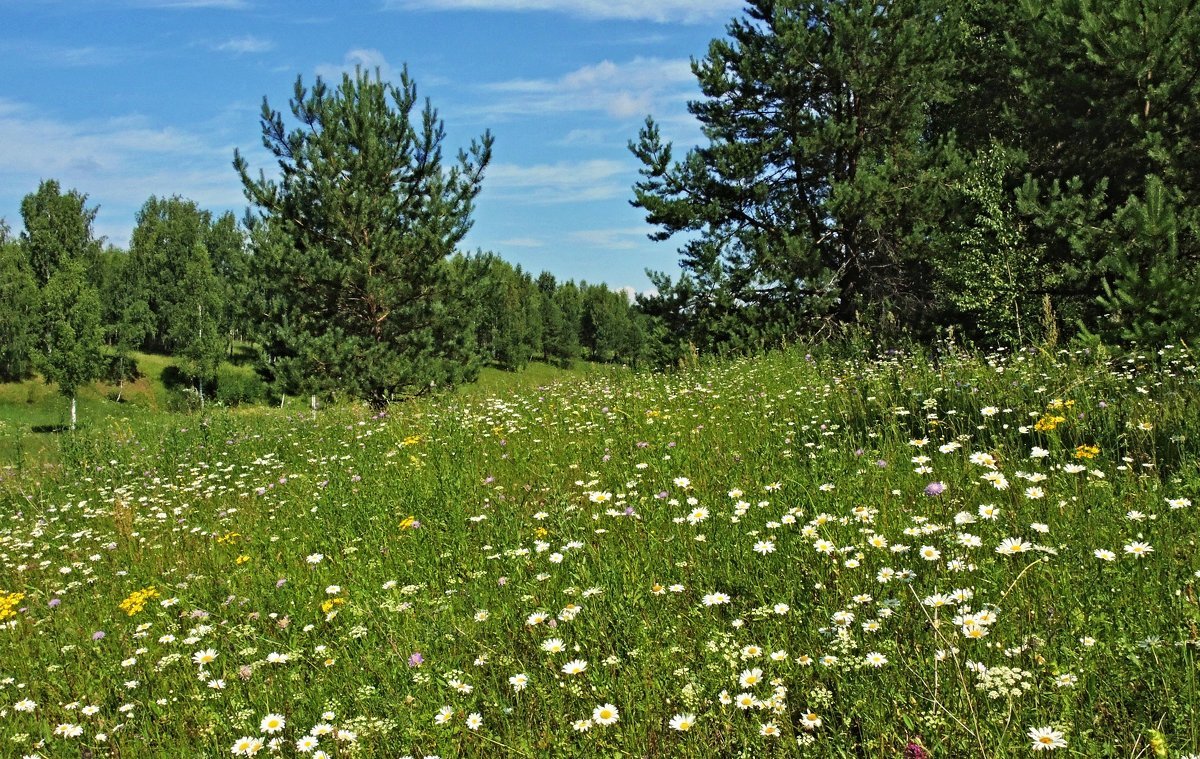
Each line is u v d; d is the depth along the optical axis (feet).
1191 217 37.06
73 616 18.57
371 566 17.37
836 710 9.63
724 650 10.78
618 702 10.44
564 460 24.52
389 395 67.77
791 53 60.18
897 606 10.68
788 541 14.16
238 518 25.27
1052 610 10.39
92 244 234.17
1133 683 8.97
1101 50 40.32
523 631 13.12
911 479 16.52
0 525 32.78
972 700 8.46
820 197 66.08
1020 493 14.53
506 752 9.98
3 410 167.53
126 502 29.86
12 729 12.67
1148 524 12.59
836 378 33.06
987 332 46.14
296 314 67.67
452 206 72.13
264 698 12.34
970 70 67.21
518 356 280.10
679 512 17.08
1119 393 22.71
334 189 66.18
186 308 214.07
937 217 59.41
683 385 37.73
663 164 66.90
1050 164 45.83
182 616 16.93
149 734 12.11
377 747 10.61
